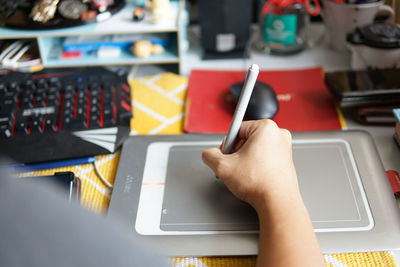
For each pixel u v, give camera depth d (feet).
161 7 2.73
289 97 2.55
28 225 0.66
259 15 3.13
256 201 1.65
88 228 0.69
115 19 2.80
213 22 2.91
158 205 1.87
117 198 1.90
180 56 2.78
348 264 1.62
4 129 2.26
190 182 1.97
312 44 3.10
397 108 2.27
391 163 2.09
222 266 1.63
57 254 0.65
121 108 2.39
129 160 2.10
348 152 2.09
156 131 2.35
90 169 2.11
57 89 2.50
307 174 1.98
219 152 1.88
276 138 1.83
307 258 1.38
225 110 2.48
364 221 1.76
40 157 2.12
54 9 2.75
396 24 2.74
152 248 0.75
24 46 2.94
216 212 1.82
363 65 2.66
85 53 2.90
